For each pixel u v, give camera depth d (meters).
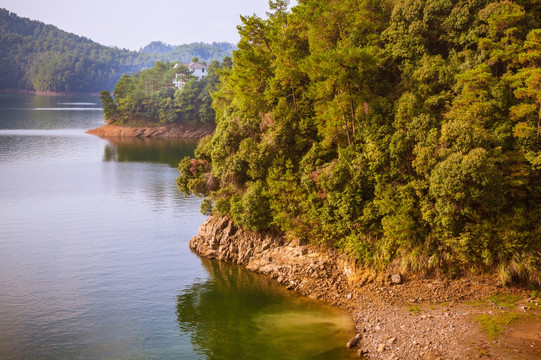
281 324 37.84
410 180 42.72
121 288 48.19
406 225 40.41
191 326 39.12
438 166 38.72
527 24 47.25
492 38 48.38
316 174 48.22
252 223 51.75
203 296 44.94
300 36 63.97
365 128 47.09
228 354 33.88
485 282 37.72
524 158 38.97
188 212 79.94
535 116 41.12
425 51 52.19
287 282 46.34
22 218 75.19
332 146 51.28
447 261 39.72
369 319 36.53
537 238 37.12
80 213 78.69
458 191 37.34
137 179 108.00
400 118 43.88
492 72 47.53
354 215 44.97
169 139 193.62
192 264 54.75
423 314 35.28
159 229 69.88
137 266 54.44
